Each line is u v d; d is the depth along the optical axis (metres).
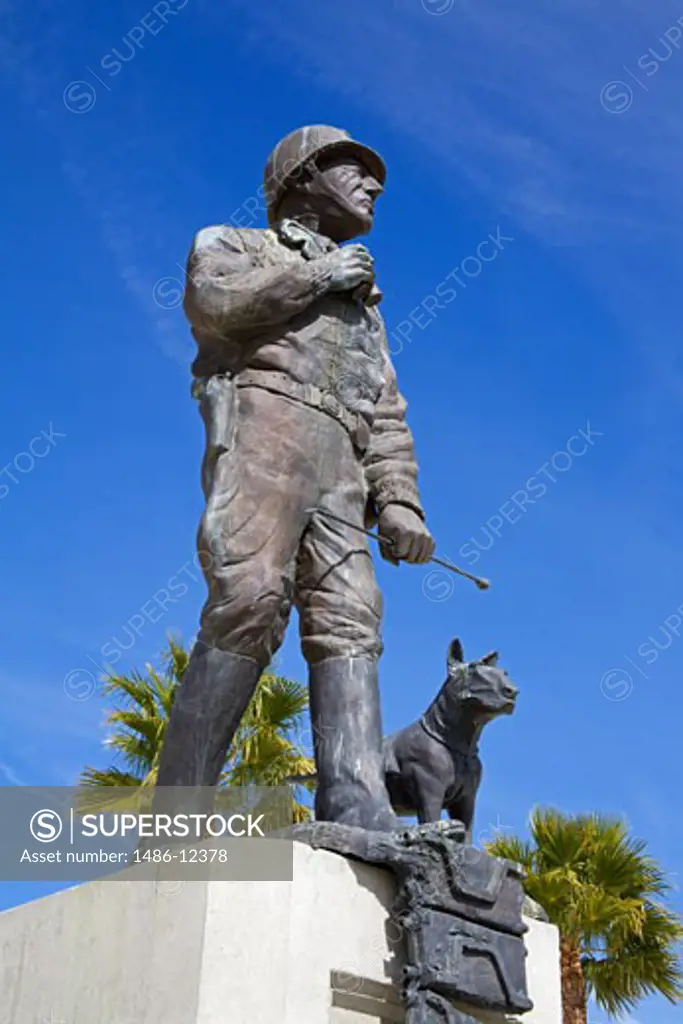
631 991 13.88
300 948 5.07
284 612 5.89
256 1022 4.89
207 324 6.15
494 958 5.42
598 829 14.39
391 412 6.71
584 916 13.44
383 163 6.78
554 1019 5.89
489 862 5.57
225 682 5.71
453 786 6.83
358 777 5.79
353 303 6.50
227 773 13.42
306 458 6.08
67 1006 5.42
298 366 6.19
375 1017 5.24
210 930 5.03
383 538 6.44
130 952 5.26
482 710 6.82
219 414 6.05
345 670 6.02
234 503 5.89
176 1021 4.95
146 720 13.68
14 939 5.82
